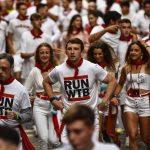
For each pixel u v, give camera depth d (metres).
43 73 18.70
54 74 16.38
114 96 18.70
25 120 15.52
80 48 16.00
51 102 16.66
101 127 18.28
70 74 16.11
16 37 29.17
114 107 19.31
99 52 19.20
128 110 18.25
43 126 18.16
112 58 19.33
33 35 25.94
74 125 9.57
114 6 35.72
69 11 35.81
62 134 16.14
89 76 16.06
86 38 27.36
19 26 28.98
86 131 9.59
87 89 16.12
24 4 29.16
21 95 15.31
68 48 16.00
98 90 17.84
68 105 16.22
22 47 26.00
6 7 35.81
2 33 27.86
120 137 22.67
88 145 9.77
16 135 9.98
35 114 18.28
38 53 18.77
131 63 18.47
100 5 38.91
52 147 18.33
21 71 27.69
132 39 23.72
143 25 31.52
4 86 15.23
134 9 36.78
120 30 23.70
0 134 9.89
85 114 9.60
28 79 18.83
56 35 31.25
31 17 25.92
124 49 23.66
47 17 31.97
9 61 15.10
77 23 27.39
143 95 18.17
